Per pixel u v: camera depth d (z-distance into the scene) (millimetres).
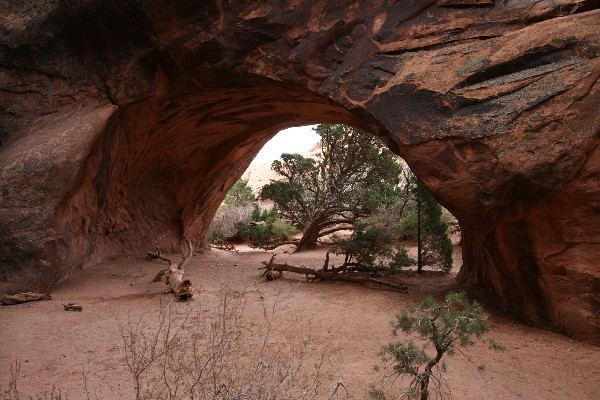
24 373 5227
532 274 6918
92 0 9891
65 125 10258
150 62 10320
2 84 10836
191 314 7543
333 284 10039
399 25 8344
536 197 6547
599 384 5098
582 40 6680
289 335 6500
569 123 6379
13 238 9102
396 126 7672
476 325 3820
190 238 15781
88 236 11195
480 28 7703
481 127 6883
